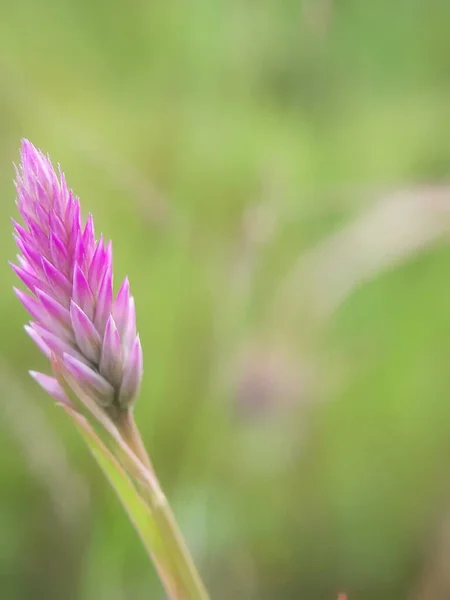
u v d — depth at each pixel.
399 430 0.37
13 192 0.44
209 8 0.57
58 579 0.30
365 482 0.35
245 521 0.33
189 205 0.43
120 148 0.47
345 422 0.37
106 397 0.19
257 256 0.38
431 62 0.56
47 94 0.51
